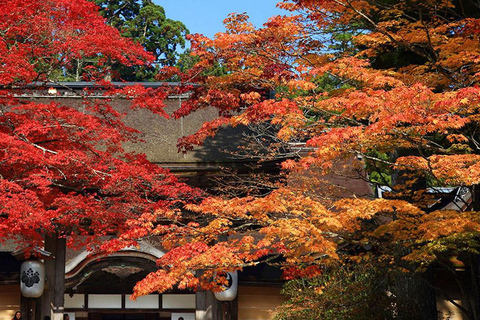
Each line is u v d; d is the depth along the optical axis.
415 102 10.52
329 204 14.77
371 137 11.70
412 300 16.48
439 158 11.05
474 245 12.09
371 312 15.66
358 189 23.25
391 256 14.06
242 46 13.80
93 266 18.52
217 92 14.16
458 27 14.11
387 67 17.62
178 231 13.18
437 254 15.09
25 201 12.58
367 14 15.65
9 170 14.06
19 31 14.09
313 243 11.44
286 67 13.35
